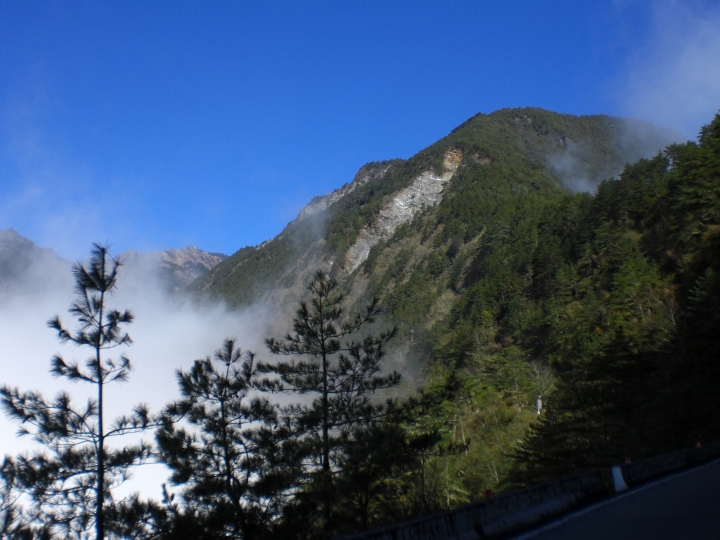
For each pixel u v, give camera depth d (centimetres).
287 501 1232
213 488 1153
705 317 3216
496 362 5078
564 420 2725
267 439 1265
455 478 2814
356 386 1519
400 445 1313
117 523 1052
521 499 816
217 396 1289
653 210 6838
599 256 7225
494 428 3931
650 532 722
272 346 1540
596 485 1040
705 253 4906
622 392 2567
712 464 1367
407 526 614
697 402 2469
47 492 1052
